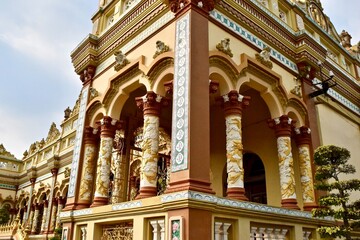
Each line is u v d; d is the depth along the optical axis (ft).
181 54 25.91
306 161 35.01
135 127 45.09
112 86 35.14
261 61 32.35
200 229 20.80
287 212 28.63
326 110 42.27
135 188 53.16
